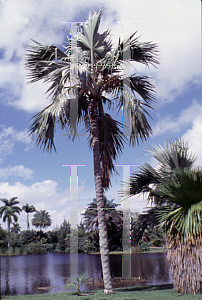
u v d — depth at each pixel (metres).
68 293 8.50
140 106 8.78
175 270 6.81
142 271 15.19
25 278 15.27
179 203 6.49
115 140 10.41
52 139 8.46
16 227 56.50
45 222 61.91
